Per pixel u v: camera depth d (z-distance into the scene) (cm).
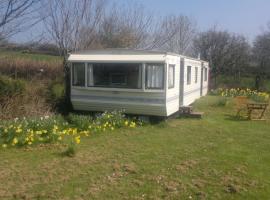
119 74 1271
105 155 843
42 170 725
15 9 870
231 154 877
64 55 1705
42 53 1767
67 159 802
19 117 1130
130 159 813
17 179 673
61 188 633
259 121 1391
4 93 1180
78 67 1327
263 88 2800
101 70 1295
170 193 622
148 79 1235
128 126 1190
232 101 1953
